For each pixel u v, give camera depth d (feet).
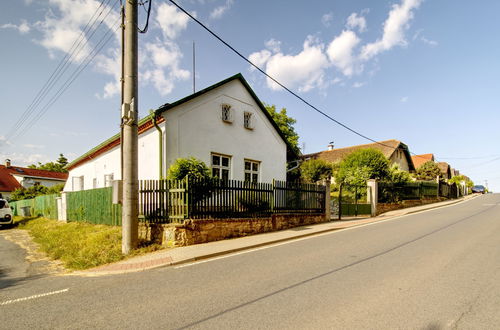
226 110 45.03
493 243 24.32
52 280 17.79
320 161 98.48
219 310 11.98
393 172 70.44
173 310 12.14
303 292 13.79
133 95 23.81
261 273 17.25
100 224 39.17
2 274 20.16
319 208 43.42
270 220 34.32
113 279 17.24
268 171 51.42
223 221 28.96
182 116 38.34
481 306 11.84
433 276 15.79
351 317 11.00
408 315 11.09
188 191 26.35
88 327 10.78
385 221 43.62
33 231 45.47
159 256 22.00
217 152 42.42
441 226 35.32
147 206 28.02
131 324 10.94
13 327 10.98
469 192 156.97
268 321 10.82
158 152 37.01
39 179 142.82
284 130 89.20
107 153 51.96
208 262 20.62
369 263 18.81
